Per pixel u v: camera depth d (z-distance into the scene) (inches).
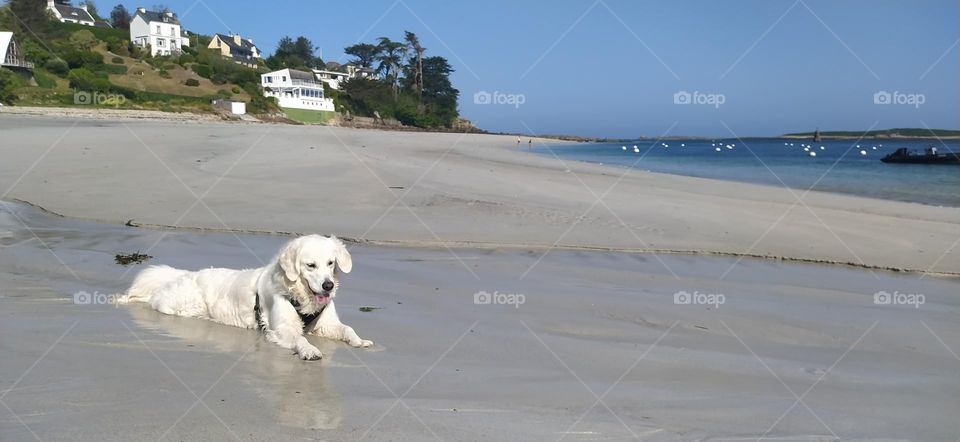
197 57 3198.8
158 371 181.6
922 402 185.8
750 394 185.6
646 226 508.4
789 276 379.9
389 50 4104.3
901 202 752.3
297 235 440.8
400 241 430.3
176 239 414.6
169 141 1015.0
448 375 191.9
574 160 1435.8
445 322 257.6
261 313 243.6
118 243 393.4
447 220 499.5
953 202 761.6
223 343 221.8
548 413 161.5
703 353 229.0
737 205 649.0
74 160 736.3
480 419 155.0
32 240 386.3
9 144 842.8
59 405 150.8
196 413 150.3
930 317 298.2
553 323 261.6
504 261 388.5
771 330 265.9
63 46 2719.0
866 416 171.2
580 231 480.4
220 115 2571.4
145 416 146.7
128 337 217.9
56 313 242.8
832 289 351.6
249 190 593.9
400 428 146.8
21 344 199.0
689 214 573.6
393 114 3875.5
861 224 554.9
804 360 227.3
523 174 869.8
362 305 281.7
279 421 147.9
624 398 176.2
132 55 3041.3
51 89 2281.0
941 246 471.5
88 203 516.7
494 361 209.0
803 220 565.6
